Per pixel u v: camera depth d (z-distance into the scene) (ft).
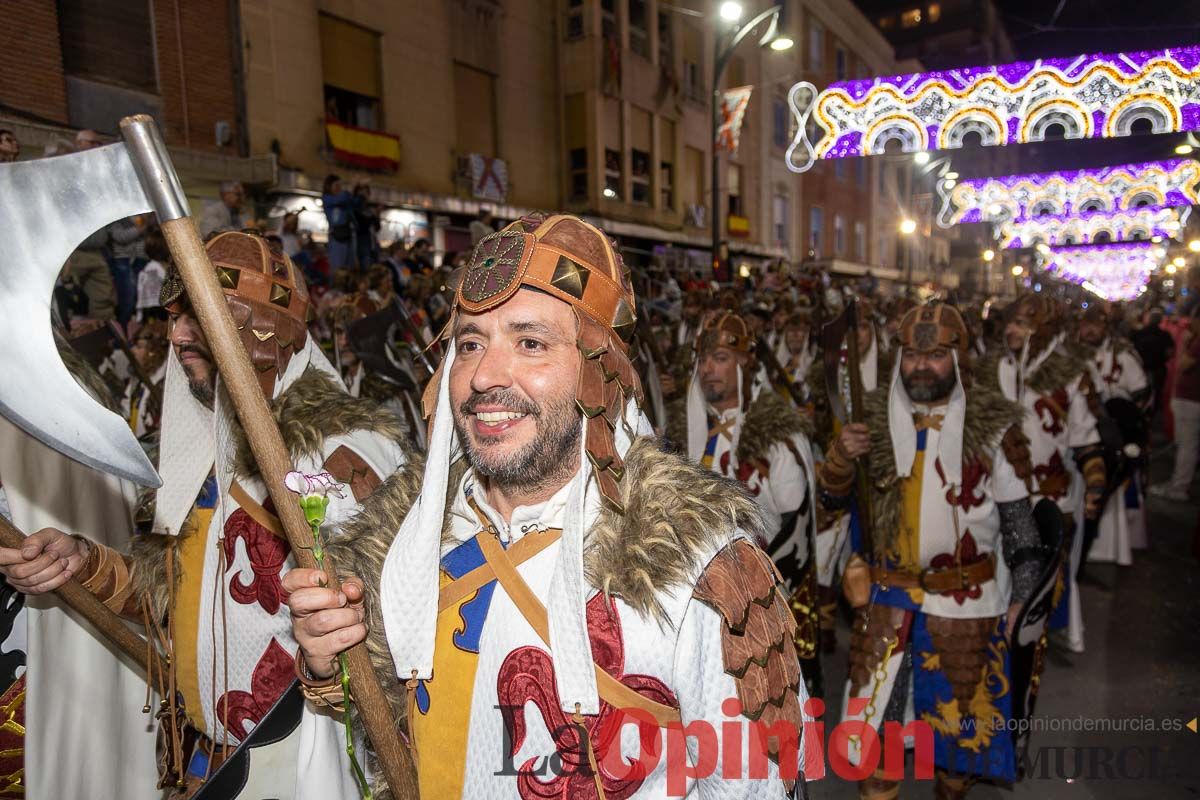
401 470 4.37
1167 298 43.65
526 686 3.51
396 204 41.11
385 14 42.39
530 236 3.52
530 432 3.48
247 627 5.40
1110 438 13.19
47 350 2.84
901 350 8.31
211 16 33.22
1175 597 15.81
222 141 33.50
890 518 8.34
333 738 4.10
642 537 3.42
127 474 2.93
